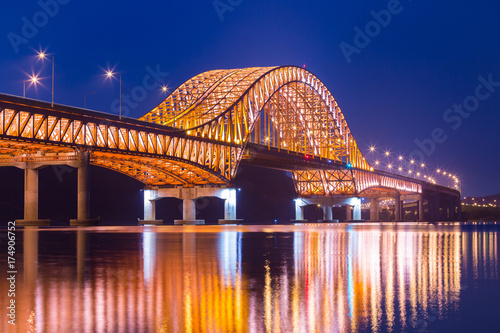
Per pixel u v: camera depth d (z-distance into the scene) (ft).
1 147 294.87
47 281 74.38
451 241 179.93
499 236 221.46
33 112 274.57
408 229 330.54
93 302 59.82
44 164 315.37
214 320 52.47
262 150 502.79
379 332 49.42
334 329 50.14
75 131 306.96
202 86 479.00
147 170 429.38
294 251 129.90
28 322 51.16
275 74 525.34
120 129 338.54
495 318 54.60
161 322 51.47
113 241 169.07
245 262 101.19
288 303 60.39
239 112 465.88
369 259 109.29
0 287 69.21
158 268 90.38
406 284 74.28
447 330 50.31
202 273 84.07
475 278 80.69
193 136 403.34
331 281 76.33
